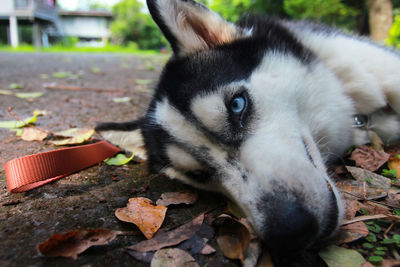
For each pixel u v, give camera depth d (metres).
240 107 0.29
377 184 0.30
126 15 6.29
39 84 0.95
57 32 5.68
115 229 0.25
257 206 0.24
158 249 0.23
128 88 0.92
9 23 5.14
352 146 0.37
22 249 0.23
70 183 0.34
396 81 0.39
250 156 0.27
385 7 1.13
